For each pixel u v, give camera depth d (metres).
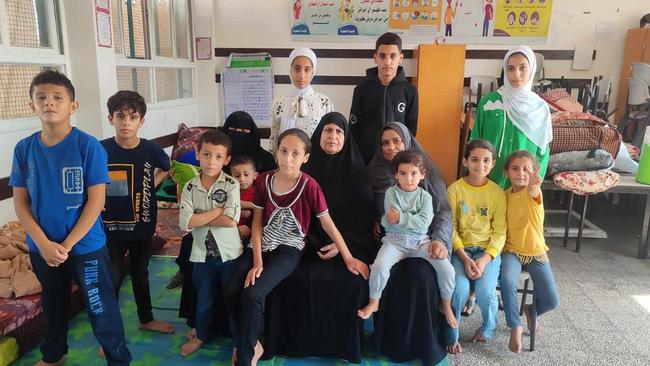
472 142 2.19
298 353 2.03
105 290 1.77
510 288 2.05
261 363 2.00
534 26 4.30
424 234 2.03
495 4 4.27
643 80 3.80
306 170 2.26
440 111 4.15
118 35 3.48
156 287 2.60
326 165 2.23
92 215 1.66
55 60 2.87
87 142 1.68
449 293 1.96
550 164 3.25
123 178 2.01
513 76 2.53
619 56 4.33
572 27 4.30
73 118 3.06
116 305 1.82
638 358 2.08
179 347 2.09
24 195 1.68
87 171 1.67
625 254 3.30
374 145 3.03
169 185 3.68
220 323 2.15
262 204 2.04
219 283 2.09
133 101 1.97
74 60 2.98
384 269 1.91
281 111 2.97
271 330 1.98
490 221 2.16
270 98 4.63
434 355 1.97
